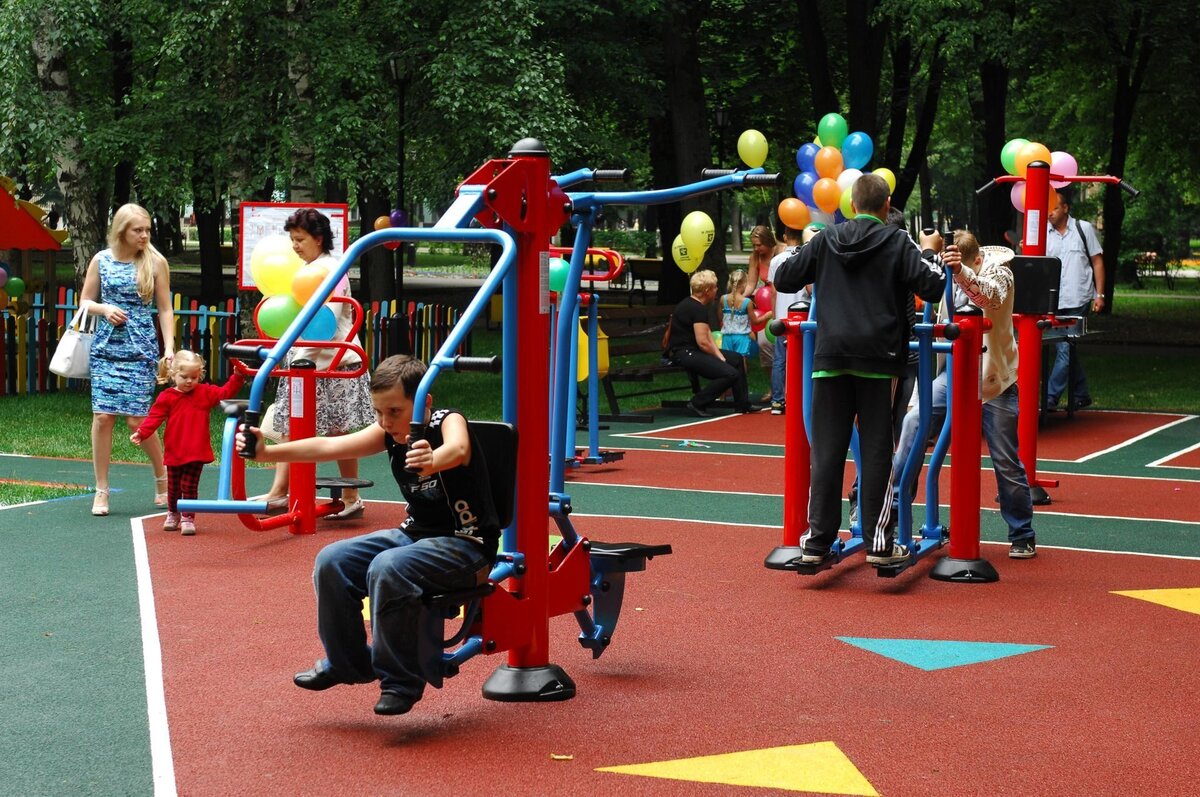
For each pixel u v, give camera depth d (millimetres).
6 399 16203
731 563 7922
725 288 27125
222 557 7883
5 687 5406
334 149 17375
